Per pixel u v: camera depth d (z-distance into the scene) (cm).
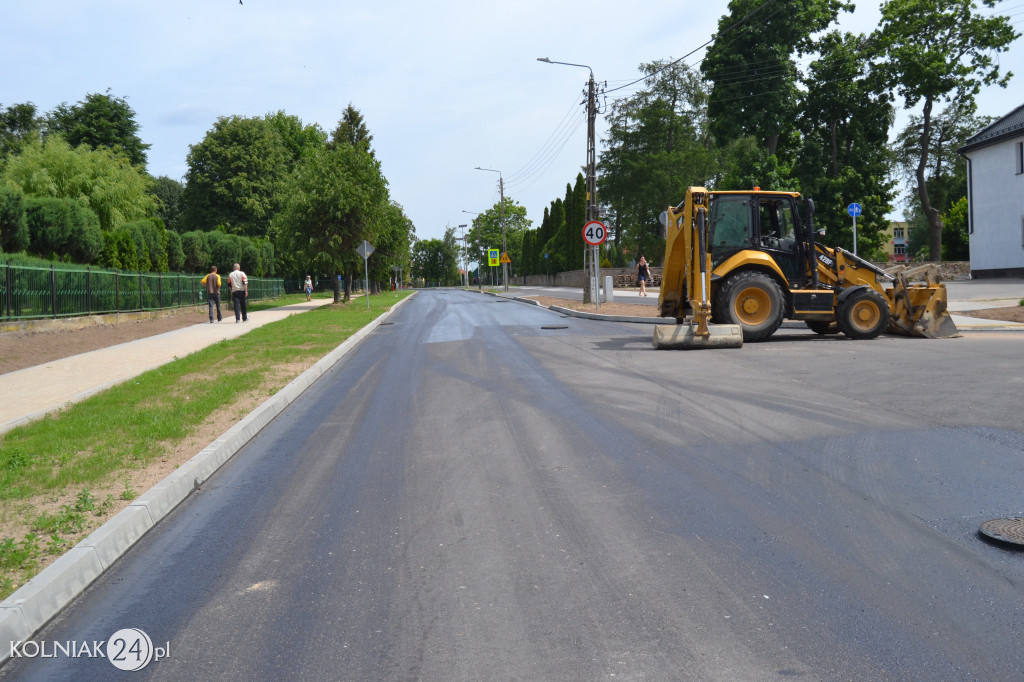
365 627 347
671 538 442
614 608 354
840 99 4509
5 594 370
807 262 1481
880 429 679
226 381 1087
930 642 313
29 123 5594
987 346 1243
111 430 754
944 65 4319
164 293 2923
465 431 758
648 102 6794
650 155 6606
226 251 4675
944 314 1461
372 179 3944
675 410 809
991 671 290
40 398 1025
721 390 916
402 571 411
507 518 490
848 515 468
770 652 309
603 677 294
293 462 669
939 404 770
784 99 4403
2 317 1769
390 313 3167
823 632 324
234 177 6266
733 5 4462
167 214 7244
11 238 2214
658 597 364
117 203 3678
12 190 2194
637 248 7431
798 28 4384
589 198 2889
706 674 293
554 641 325
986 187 3972
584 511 497
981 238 4031
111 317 2325
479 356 1398
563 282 7606
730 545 427
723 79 4475
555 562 413
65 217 2517
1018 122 3744
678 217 1515
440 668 306
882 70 4478
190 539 480
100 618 371
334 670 309
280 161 6569
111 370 1311
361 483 591
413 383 1107
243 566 429
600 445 672
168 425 759
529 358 1326
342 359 1481
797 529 448
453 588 385
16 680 316
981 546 412
